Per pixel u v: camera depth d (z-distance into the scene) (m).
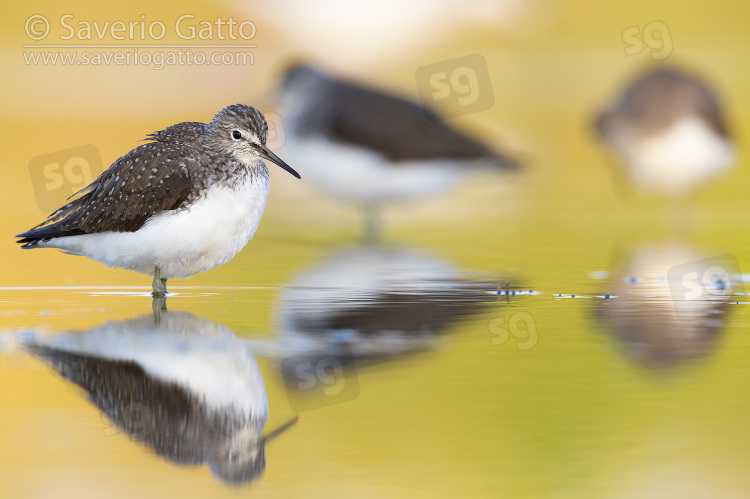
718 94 19.84
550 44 41.53
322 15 36.75
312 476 6.91
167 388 8.47
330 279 13.57
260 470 6.98
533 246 16.48
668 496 6.57
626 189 22.38
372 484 6.76
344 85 18.66
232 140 11.98
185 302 11.95
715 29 41.31
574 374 8.92
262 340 9.98
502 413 7.96
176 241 11.63
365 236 18.03
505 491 6.65
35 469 6.98
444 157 18.28
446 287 12.88
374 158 18.08
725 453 7.20
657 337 10.16
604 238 17.16
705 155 19.34
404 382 8.71
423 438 7.48
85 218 11.91
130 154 12.07
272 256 15.73
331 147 18.19
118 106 32.09
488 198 22.77
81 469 6.98
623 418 7.83
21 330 10.33
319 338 10.10
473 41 40.84
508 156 18.66
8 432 7.60
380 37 37.22
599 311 11.38
